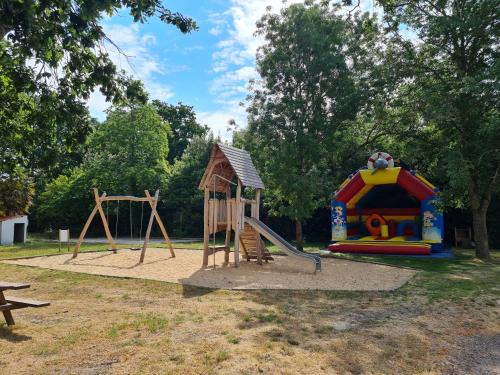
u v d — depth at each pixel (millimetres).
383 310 7324
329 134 19375
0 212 31078
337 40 19422
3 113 8117
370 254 17875
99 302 7758
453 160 14852
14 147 8242
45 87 7688
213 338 5430
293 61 19969
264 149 20359
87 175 36906
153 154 37094
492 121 14320
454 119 15641
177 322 6230
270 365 4523
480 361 4953
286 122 19562
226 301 7809
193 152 37969
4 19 6156
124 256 15969
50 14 6766
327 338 5547
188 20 7598
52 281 10219
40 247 22938
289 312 7000
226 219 13812
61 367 4461
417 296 8578
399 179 18000
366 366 4621
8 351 4984
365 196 21719
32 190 32844
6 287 5965
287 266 13594
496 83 13578
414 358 4961
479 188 16594
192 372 4309
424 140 18344
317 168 21172
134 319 6414
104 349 5012
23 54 7000
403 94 18531
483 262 15219
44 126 8062
